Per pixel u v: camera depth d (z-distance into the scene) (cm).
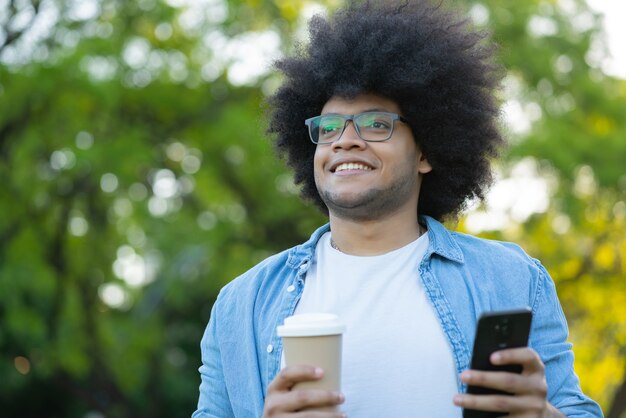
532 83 1272
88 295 1379
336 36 326
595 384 1379
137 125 1296
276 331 301
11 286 1270
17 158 1254
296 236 1340
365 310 293
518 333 250
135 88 1247
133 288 1497
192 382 1941
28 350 1419
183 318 1841
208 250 1307
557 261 1297
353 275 300
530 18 1252
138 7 1236
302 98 347
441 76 327
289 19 1264
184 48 1279
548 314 299
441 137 325
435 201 340
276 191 1313
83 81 1162
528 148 1162
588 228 1284
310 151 355
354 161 298
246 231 1339
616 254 1315
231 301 317
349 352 287
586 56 1281
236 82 1310
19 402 1930
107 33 1217
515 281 300
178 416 1905
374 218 304
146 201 1305
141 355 1459
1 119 1223
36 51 1206
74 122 1247
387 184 298
